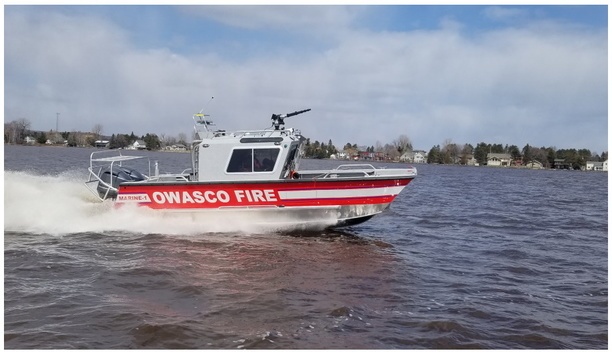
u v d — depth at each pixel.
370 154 128.50
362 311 7.21
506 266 10.29
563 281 9.30
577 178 75.06
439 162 139.50
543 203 25.88
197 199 12.20
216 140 12.43
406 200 24.84
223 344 5.96
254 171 12.39
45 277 8.31
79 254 9.90
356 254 10.79
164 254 10.12
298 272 9.14
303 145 13.40
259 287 8.14
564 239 13.94
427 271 9.64
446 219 17.58
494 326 6.85
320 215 12.34
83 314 6.70
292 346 5.97
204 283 8.27
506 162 136.38
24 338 5.91
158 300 7.38
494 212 20.44
